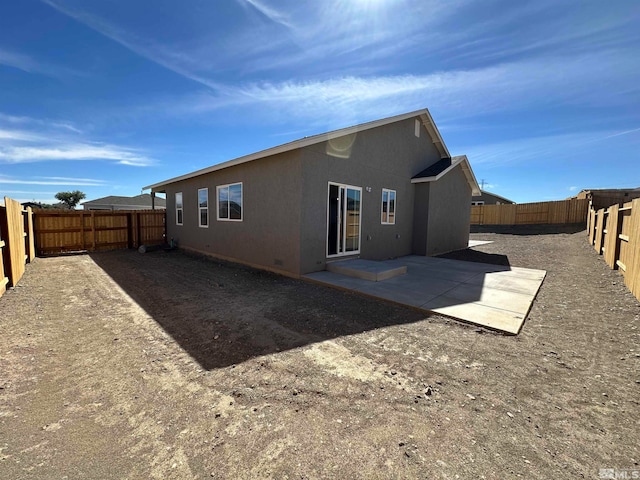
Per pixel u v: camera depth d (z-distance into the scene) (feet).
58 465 6.01
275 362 10.62
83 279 24.97
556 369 9.95
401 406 7.99
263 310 16.62
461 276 24.39
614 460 6.03
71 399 8.41
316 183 24.79
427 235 37.70
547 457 6.13
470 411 7.75
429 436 6.81
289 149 23.45
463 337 12.76
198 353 11.43
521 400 8.22
